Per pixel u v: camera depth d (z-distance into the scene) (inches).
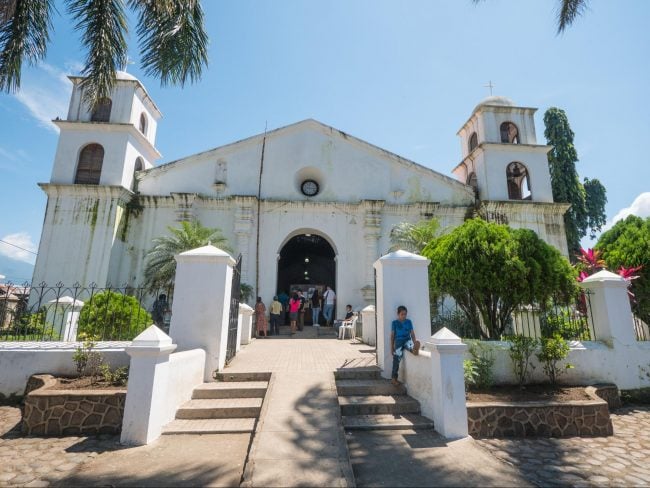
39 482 142.1
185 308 250.1
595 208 916.6
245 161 668.1
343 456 152.6
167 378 193.6
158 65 299.0
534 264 286.8
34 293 543.5
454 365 193.9
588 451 181.9
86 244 567.8
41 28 303.6
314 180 710.5
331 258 880.9
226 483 138.0
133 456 160.4
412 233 576.1
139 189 642.8
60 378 233.8
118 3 297.3
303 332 591.5
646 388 267.6
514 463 167.5
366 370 253.9
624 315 281.1
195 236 541.6
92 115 641.0
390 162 692.1
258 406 207.2
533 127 705.6
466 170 762.8
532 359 257.0
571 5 337.7
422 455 164.2
